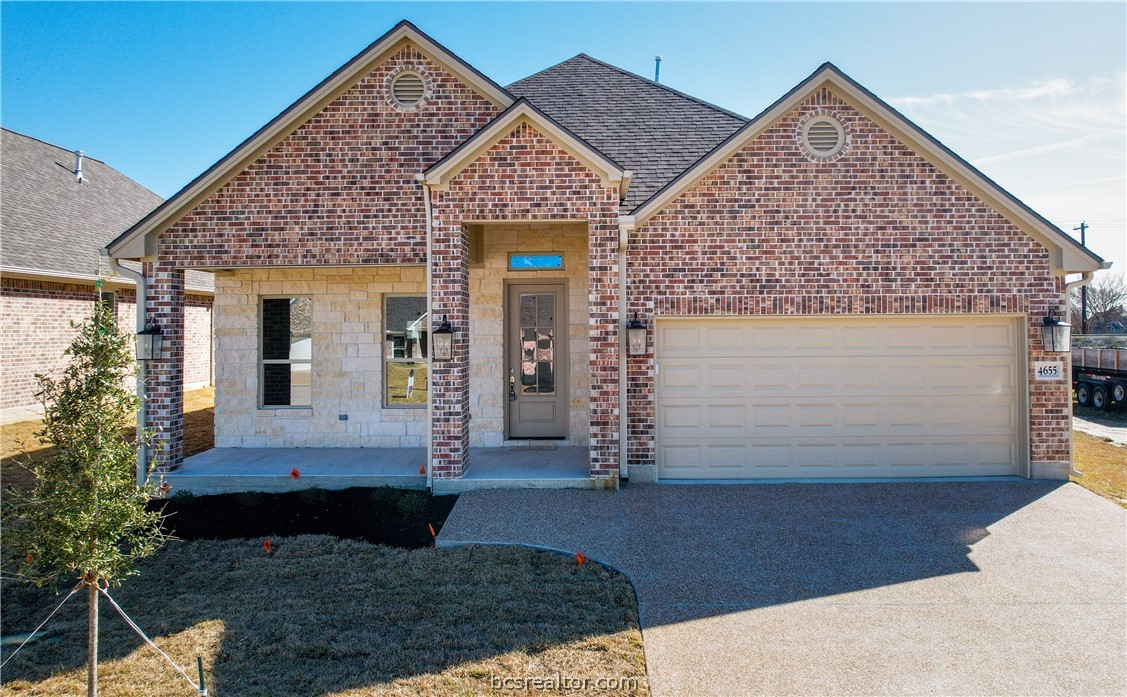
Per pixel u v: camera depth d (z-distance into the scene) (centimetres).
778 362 904
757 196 878
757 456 907
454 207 826
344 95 900
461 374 837
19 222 1605
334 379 1082
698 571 596
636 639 477
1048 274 879
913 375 905
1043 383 888
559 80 1263
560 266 1048
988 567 602
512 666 441
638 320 878
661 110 1166
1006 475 909
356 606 532
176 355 898
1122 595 545
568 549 648
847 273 877
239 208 887
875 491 843
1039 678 426
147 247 877
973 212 877
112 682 429
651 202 863
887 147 877
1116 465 1027
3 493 818
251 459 977
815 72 862
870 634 483
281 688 418
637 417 884
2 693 418
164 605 539
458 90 904
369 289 1079
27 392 1520
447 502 798
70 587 582
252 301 1080
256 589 568
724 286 877
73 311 1647
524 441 1059
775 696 408
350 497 827
